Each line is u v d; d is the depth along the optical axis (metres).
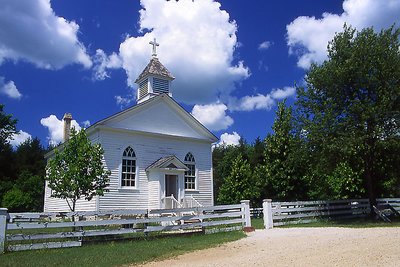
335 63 20.58
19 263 9.95
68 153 18.14
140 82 30.59
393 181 26.61
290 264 8.60
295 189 27.52
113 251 11.80
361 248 10.03
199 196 27.86
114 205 23.64
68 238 13.98
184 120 28.23
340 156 20.22
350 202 23.77
